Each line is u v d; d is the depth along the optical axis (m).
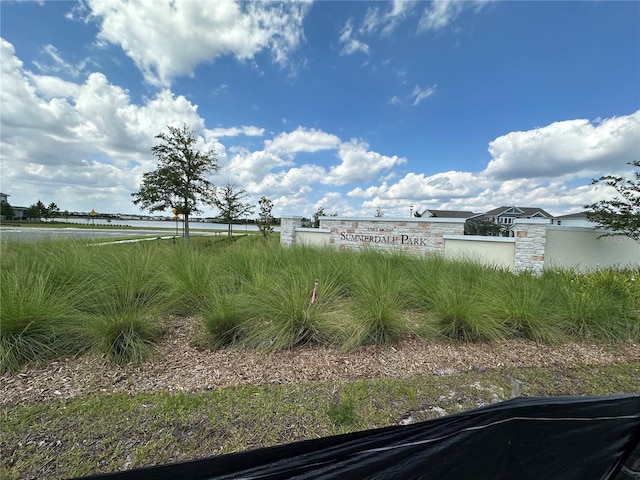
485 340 3.91
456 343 3.83
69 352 3.18
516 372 3.17
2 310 2.97
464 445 1.36
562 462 1.49
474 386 2.86
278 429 2.18
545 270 6.38
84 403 2.38
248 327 3.71
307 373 3.00
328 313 3.98
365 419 2.33
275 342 3.53
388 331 3.78
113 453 1.90
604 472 1.55
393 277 5.03
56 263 4.51
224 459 1.17
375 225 10.88
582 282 5.46
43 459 1.83
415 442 1.33
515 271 7.07
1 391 2.51
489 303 4.28
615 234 7.64
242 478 1.18
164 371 2.94
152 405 2.38
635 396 1.58
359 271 5.41
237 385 2.73
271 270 5.46
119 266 4.62
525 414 1.44
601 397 1.55
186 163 13.71
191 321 4.19
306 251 7.07
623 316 4.41
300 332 3.61
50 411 2.27
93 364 3.01
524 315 4.09
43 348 3.08
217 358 3.26
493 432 1.40
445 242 9.31
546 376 3.10
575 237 7.98
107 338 3.17
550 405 1.47
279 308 3.83
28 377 2.74
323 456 1.25
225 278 5.07
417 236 9.96
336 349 3.54
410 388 2.77
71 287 4.09
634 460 1.59
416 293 4.97
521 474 1.44
